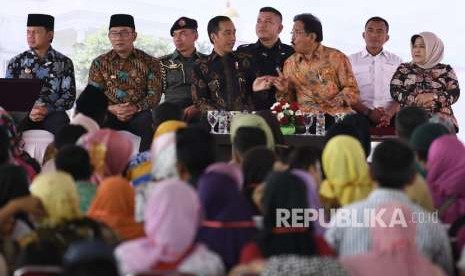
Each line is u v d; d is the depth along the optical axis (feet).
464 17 88.69
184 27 74.23
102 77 71.26
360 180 38.86
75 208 33.83
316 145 63.62
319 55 69.46
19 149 55.21
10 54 84.28
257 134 43.88
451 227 36.32
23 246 32.60
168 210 29.86
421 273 29.37
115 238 33.58
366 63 77.87
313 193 36.63
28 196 33.73
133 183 44.09
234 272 29.71
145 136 67.82
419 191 37.50
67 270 25.89
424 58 72.74
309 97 69.00
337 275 27.86
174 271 29.60
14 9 84.58
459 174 38.99
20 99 63.05
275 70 71.46
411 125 47.24
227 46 70.03
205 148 37.32
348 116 50.47
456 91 72.79
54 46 86.33
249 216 33.73
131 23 71.41
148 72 71.72
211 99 69.72
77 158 39.24
